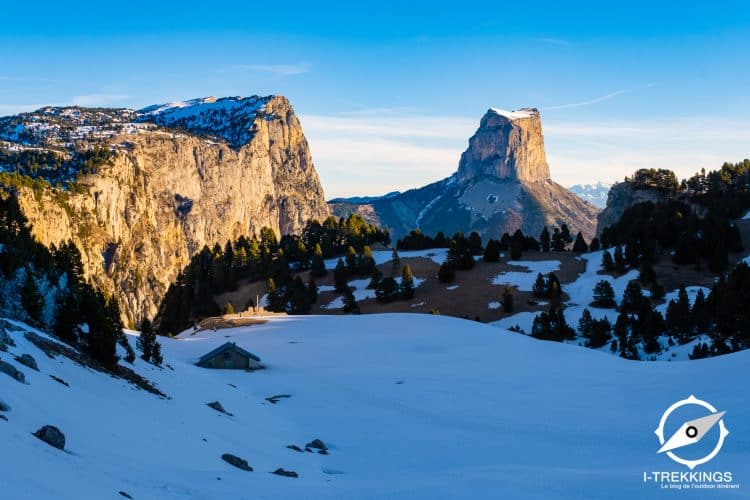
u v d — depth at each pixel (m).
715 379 71.25
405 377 91.56
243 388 84.25
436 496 36.53
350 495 36.41
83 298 55.34
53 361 43.81
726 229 194.38
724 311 131.88
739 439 51.59
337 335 126.88
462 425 66.19
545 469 45.03
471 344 113.88
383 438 61.28
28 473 23.00
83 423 34.19
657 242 197.75
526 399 76.44
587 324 147.00
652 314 140.38
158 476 30.55
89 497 23.36
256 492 33.12
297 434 61.06
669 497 36.62
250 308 182.50
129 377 53.38
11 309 51.69
